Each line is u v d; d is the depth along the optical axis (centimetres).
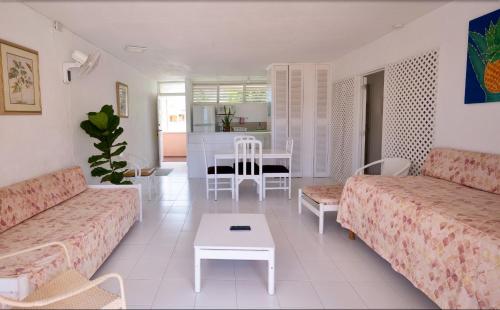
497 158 257
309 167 657
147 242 315
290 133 641
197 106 774
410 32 369
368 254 288
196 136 656
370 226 276
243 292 225
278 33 397
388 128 420
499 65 257
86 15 323
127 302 212
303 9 313
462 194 251
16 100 277
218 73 718
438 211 204
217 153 494
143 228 355
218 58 550
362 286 233
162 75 741
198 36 407
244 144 462
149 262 272
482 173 267
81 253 220
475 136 286
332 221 379
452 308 176
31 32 302
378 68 441
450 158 303
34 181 283
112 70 519
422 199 233
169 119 1053
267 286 233
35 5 294
